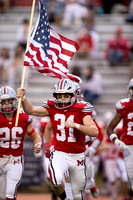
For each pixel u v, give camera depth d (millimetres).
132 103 22469
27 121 21266
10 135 21156
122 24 49219
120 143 22328
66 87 20375
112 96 42781
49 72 22281
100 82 40969
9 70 42531
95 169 32594
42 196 33875
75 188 21375
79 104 20703
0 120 21016
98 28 48844
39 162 35281
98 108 41812
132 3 49531
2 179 21766
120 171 31453
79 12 48531
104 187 35250
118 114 22734
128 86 22516
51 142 25500
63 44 22438
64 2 49469
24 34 45344
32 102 43000
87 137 24172
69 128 20609
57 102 20594
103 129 31047
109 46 44844
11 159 21422
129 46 46156
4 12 52375
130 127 22562
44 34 22203
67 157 20844
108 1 50688
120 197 33438
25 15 51562
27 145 35344
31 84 44281
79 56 44719
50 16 48906
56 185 20141
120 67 44906
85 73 40875
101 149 29906
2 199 22000
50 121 21875
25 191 35938
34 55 21781
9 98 20641
